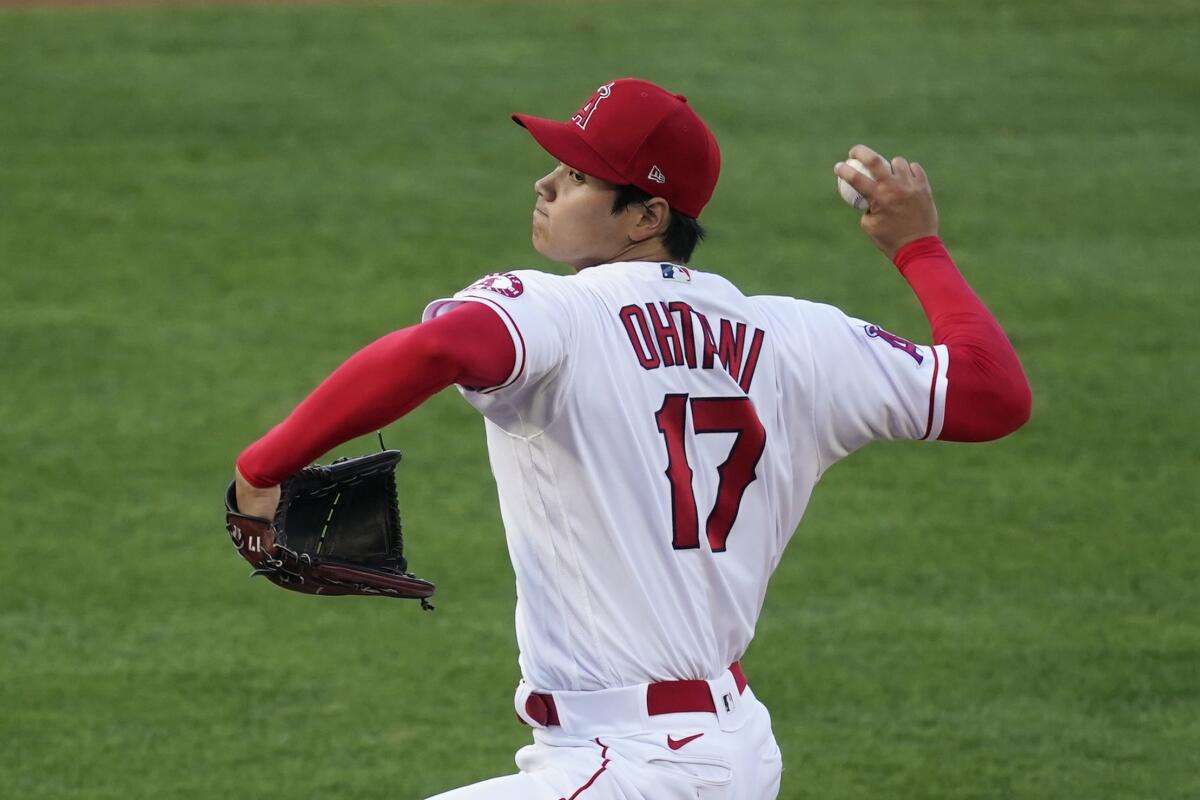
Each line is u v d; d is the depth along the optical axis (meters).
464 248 37.19
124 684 20.55
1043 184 42.06
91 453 27.69
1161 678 20.92
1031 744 19.23
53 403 29.50
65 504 25.89
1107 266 37.12
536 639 10.33
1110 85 49.31
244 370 31.11
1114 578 23.95
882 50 51.50
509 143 43.41
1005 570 24.23
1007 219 39.78
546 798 10.00
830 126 45.50
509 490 10.18
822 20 54.09
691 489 10.15
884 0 56.31
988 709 20.12
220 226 37.97
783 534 10.89
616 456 9.90
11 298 33.88
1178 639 22.02
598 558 10.01
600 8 54.56
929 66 50.31
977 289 35.72
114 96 45.28
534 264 36.34
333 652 21.62
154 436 28.39
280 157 42.03
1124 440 28.97
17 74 46.47
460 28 52.16
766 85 48.28
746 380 10.32
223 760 18.67
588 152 10.27
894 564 24.44
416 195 40.09
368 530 10.40
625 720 10.12
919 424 10.64
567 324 9.62
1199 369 31.94
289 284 35.16
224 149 42.38
